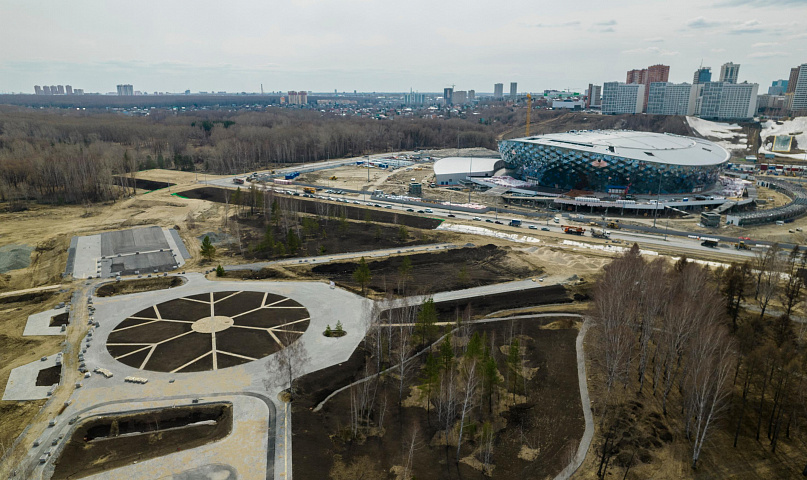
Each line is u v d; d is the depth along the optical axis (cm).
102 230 17925
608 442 7338
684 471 6806
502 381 8800
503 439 7394
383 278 13538
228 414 7869
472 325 10831
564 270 14262
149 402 8162
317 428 7544
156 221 19188
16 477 6519
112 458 6969
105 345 9962
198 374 8938
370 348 9819
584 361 9488
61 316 11281
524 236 17825
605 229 18662
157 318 11162
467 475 6656
